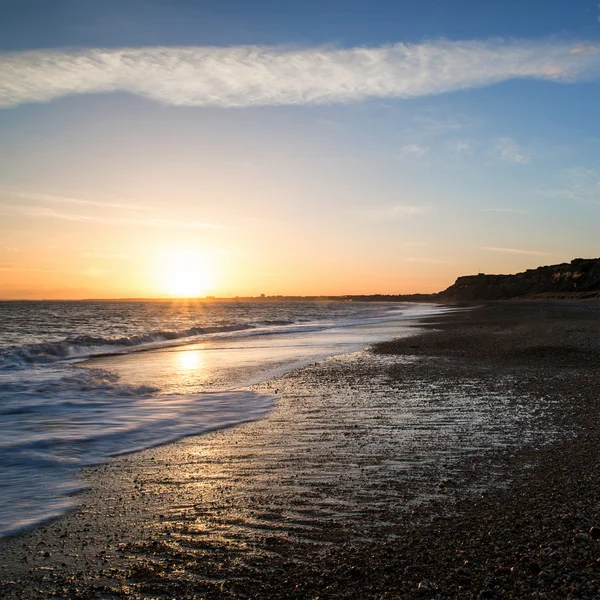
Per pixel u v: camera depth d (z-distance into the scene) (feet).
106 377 44.06
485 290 595.88
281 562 12.58
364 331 105.19
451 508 15.57
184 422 28.17
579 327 89.10
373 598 10.84
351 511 15.61
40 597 11.28
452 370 46.06
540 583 10.92
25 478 19.11
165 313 251.60
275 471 19.69
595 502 15.33
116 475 19.53
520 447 22.04
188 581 11.85
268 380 43.24
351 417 28.78
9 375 44.78
